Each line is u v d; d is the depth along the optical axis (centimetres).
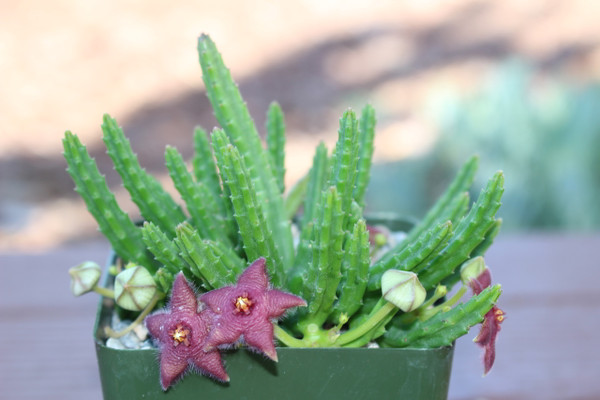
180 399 34
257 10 203
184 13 199
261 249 34
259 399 34
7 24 190
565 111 107
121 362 34
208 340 32
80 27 190
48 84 166
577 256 55
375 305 37
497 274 53
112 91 165
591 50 181
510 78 119
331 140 151
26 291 51
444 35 191
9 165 137
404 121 154
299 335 37
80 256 55
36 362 46
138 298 35
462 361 48
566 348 48
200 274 34
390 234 45
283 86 170
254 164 38
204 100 162
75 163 37
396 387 34
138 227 39
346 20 199
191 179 38
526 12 199
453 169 115
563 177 98
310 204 41
